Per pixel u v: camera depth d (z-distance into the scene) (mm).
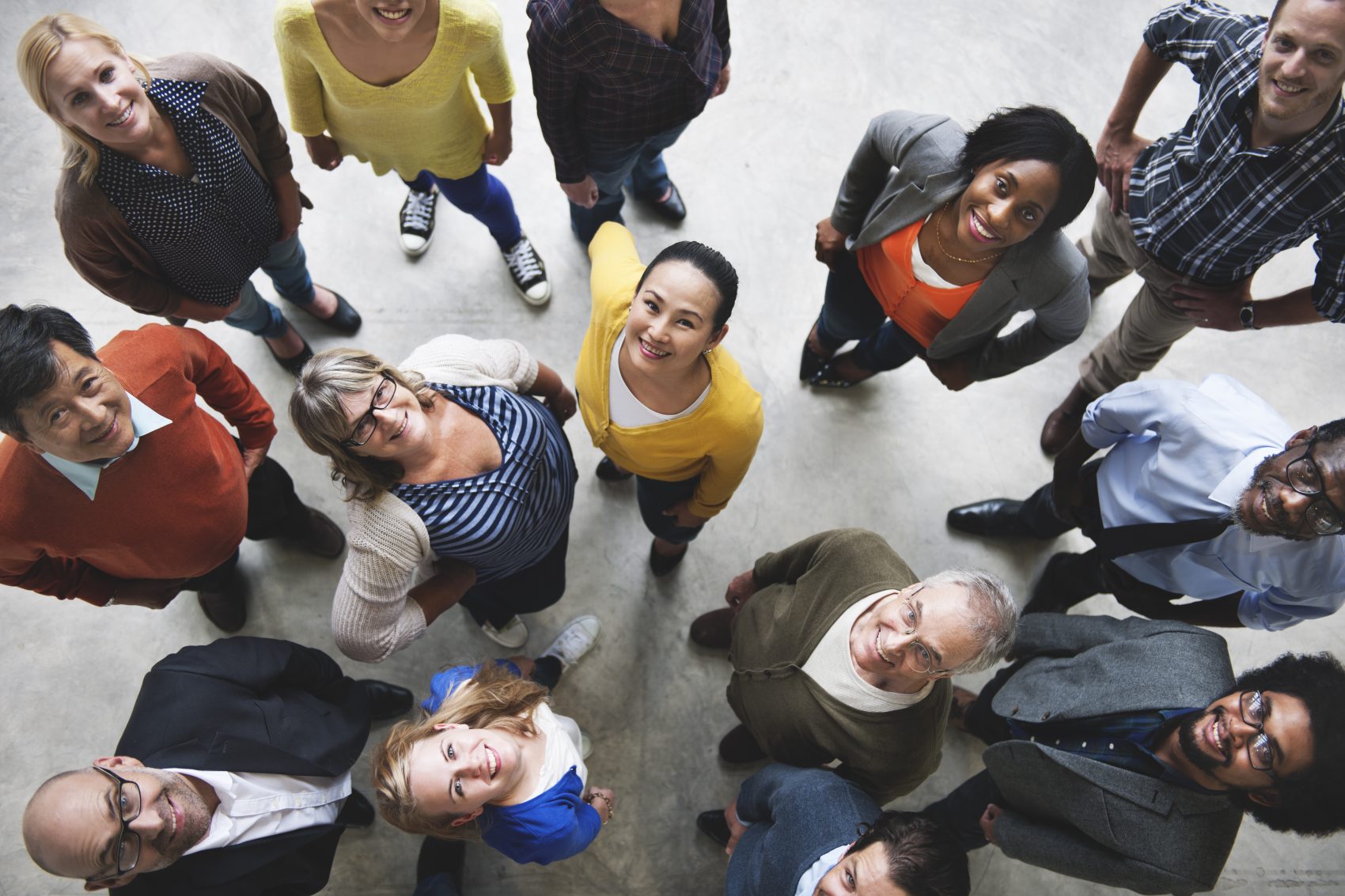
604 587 2939
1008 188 1850
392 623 1912
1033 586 3023
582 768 2066
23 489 1669
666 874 2680
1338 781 1475
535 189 3307
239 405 2100
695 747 2809
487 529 1885
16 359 1438
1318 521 1604
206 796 1790
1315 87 1729
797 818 1823
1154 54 2234
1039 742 1933
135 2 3320
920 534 3066
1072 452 2289
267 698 1941
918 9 3656
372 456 1758
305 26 1970
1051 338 2209
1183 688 1744
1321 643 2928
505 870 2637
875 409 3184
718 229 3326
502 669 2043
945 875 1546
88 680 2693
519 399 2045
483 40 2096
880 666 1779
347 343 3092
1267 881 2719
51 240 3055
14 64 3225
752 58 3539
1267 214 2018
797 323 3252
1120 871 1772
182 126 1884
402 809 1795
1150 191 2309
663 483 2254
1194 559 2035
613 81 2086
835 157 3457
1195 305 2373
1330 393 3230
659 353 1730
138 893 1745
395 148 2389
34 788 2596
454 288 3178
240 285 2289
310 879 1993
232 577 2664
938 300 2209
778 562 2186
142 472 1774
